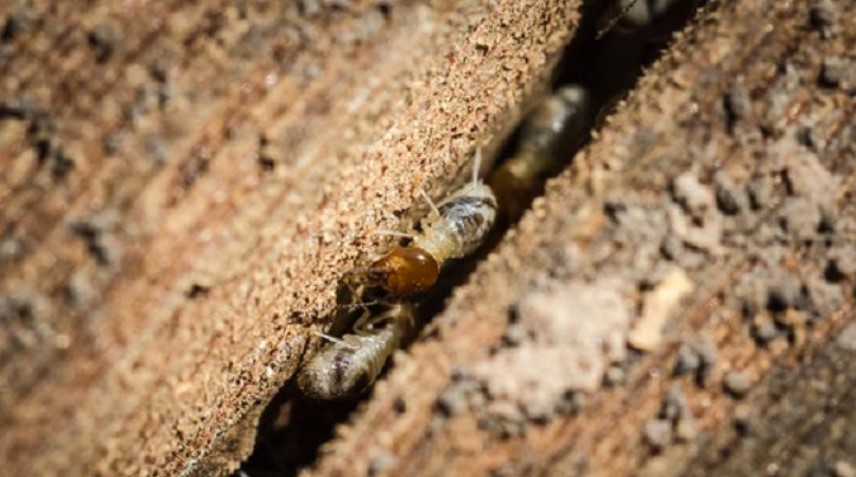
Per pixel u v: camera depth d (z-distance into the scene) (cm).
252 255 6
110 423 6
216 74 6
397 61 6
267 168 6
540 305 6
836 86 6
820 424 6
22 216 6
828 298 6
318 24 6
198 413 7
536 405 6
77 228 6
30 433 6
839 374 6
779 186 6
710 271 6
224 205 6
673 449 6
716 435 6
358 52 6
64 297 6
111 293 6
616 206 6
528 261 6
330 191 6
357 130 6
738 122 6
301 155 6
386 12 6
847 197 6
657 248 6
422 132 7
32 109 6
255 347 7
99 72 6
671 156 6
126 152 6
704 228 6
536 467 6
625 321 6
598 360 6
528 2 7
